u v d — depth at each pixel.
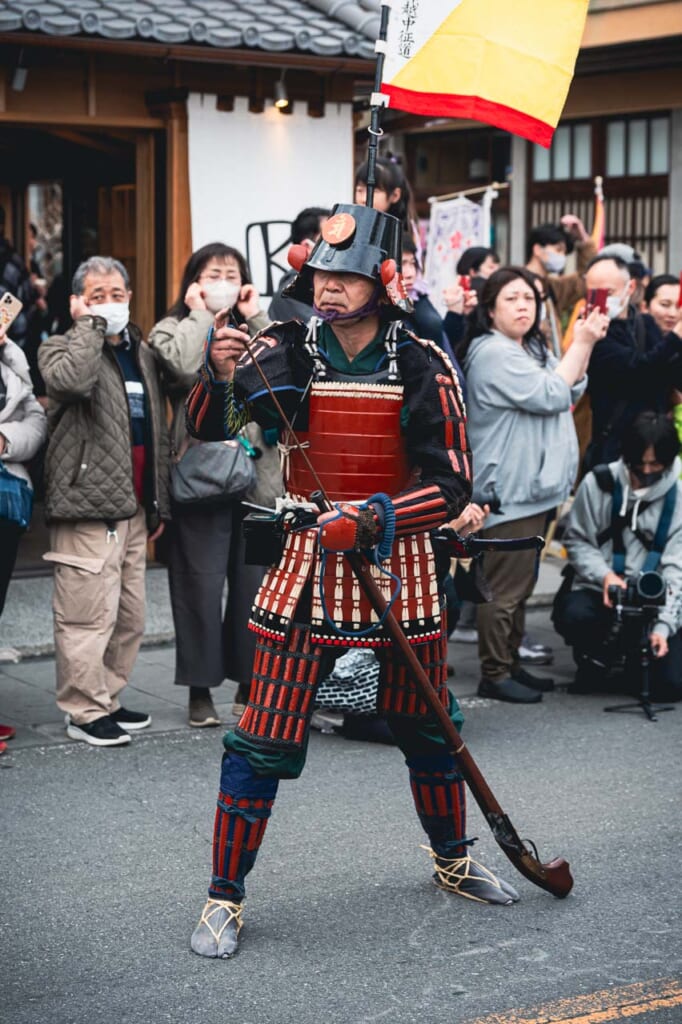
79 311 5.27
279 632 3.63
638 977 3.57
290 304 5.70
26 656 6.76
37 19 6.94
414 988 3.49
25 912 3.92
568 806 4.83
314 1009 3.38
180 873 4.21
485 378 5.96
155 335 5.54
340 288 3.57
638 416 6.22
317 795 4.92
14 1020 3.31
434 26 4.70
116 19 7.19
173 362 5.44
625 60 12.44
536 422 6.00
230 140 7.94
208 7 7.82
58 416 5.31
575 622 6.21
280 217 8.12
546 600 8.04
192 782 5.05
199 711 5.72
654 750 5.52
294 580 3.64
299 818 4.69
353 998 3.44
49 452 5.32
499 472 5.98
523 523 6.05
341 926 3.86
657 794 4.97
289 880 4.17
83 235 9.70
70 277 9.91
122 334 5.45
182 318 5.65
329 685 5.41
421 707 3.80
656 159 12.72
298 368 3.67
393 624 3.57
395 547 3.68
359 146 11.73
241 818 3.69
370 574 3.56
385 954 3.69
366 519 3.45
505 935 3.80
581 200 13.29
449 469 3.60
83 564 5.34
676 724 5.89
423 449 3.62
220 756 5.36
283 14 7.98
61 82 7.68
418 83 4.73
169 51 7.35
